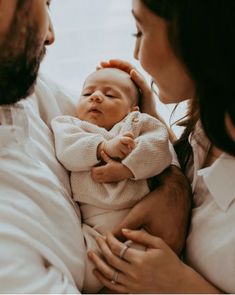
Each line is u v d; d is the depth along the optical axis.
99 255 0.97
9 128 0.95
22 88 0.96
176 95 0.95
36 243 0.84
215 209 0.95
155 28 0.84
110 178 1.00
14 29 0.91
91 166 1.02
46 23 0.95
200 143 1.06
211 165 0.98
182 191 1.02
